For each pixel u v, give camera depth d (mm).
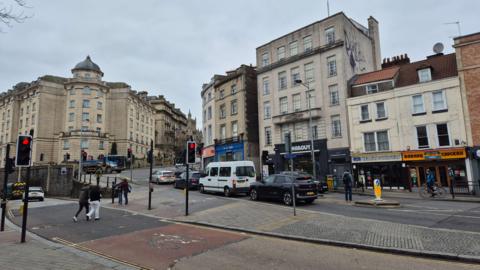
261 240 8203
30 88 65500
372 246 6984
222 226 9992
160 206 15961
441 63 24766
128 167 56969
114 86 68375
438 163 22453
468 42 21984
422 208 13328
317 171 28734
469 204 15023
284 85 33000
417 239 7422
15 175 38750
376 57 35000
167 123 96562
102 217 13297
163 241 8391
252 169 20297
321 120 29328
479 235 7570
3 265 6352
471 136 21312
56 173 33562
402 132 24297
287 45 33312
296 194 14531
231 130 37500
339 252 6883
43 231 10578
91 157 59312
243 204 15211
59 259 6836
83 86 62750
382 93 25594
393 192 22656
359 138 26500
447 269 5582
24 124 66312
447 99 22562
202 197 19234
